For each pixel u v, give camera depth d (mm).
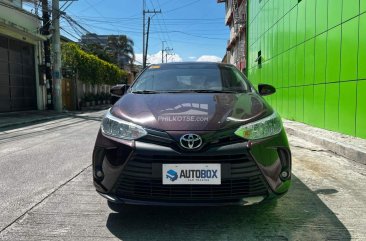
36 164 5902
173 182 3012
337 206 3824
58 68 19938
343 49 8039
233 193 3041
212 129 3082
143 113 3371
